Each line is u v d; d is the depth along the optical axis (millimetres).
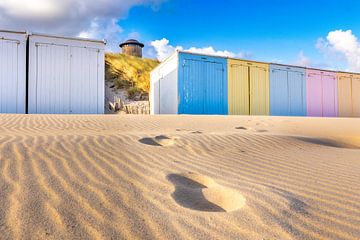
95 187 1568
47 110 10500
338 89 16625
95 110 11164
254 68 14281
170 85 13531
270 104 14562
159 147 2723
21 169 1788
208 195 1542
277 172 2008
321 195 1534
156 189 1592
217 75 13406
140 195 1488
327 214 1287
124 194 1489
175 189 1602
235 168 2090
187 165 2129
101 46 11367
